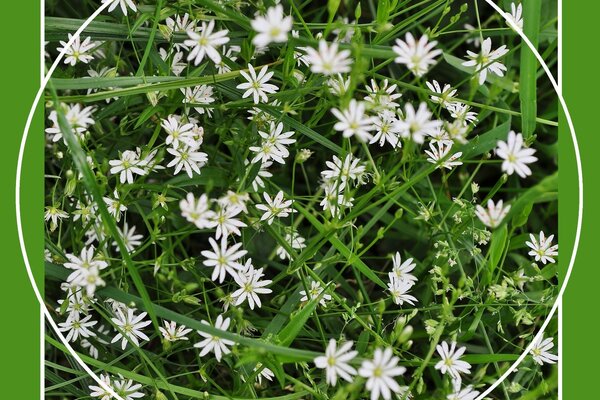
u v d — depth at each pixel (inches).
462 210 14.3
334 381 12.2
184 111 14.1
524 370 14.6
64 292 15.0
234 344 12.8
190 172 13.8
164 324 14.0
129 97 14.6
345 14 16.5
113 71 14.1
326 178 14.5
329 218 13.5
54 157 15.4
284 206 14.1
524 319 14.0
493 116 16.6
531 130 14.3
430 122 12.2
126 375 13.4
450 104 14.2
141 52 15.5
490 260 14.0
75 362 14.4
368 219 16.3
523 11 14.4
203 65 14.1
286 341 13.1
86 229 14.0
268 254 15.6
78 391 14.3
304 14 15.8
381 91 13.8
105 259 13.6
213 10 13.7
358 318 13.6
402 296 14.1
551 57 17.3
